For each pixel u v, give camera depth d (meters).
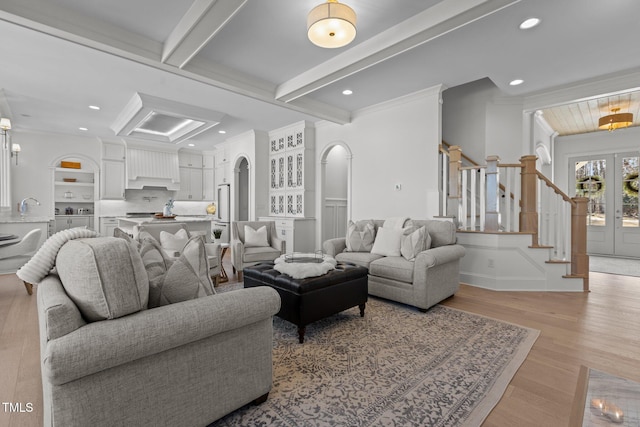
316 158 6.30
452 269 3.48
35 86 4.20
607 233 6.73
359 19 2.81
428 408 1.62
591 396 1.73
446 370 2.00
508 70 3.88
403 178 4.81
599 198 6.84
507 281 3.94
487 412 1.59
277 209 6.82
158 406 1.24
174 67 3.38
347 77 4.07
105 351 1.05
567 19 2.81
